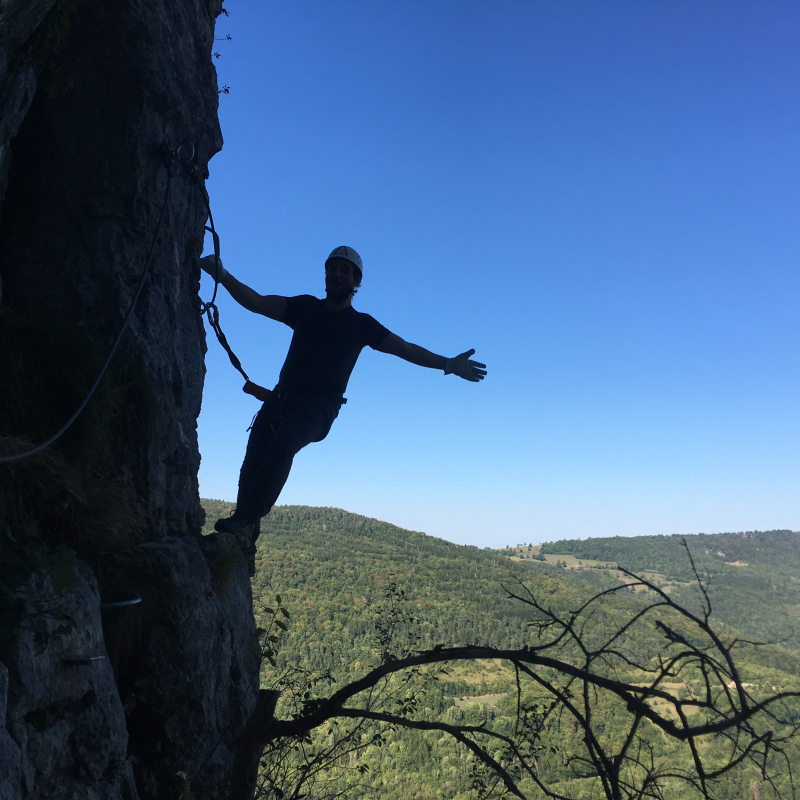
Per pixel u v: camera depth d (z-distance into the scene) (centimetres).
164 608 301
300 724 336
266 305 428
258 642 393
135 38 371
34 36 289
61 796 205
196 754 307
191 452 405
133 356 351
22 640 196
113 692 243
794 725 235
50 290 343
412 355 432
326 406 407
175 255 402
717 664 255
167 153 384
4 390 267
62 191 356
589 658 277
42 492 255
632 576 289
